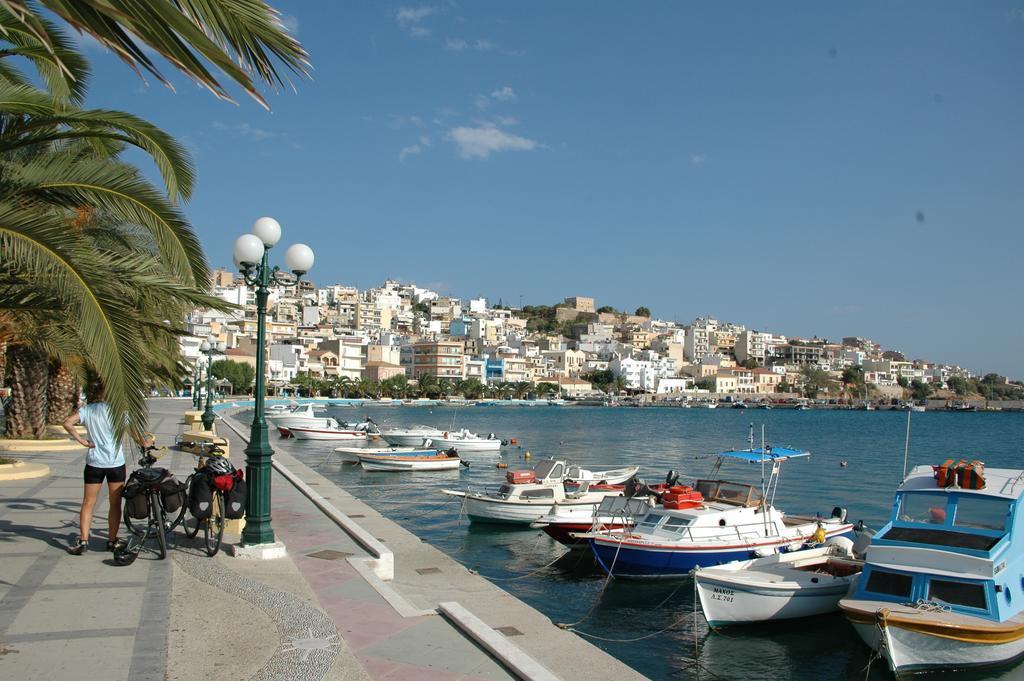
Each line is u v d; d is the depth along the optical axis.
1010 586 14.59
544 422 126.56
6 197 10.09
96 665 7.50
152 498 11.70
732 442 84.62
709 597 17.16
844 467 56.91
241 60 5.09
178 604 9.58
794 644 16.59
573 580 21.58
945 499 15.81
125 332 9.13
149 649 8.00
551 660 11.74
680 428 114.75
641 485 25.88
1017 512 15.23
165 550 11.79
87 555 11.78
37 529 13.54
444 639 9.27
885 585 15.13
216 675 7.41
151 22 4.26
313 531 16.19
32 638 8.18
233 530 14.06
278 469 29.67
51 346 20.02
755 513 22.08
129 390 9.03
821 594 17.50
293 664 7.78
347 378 175.25
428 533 28.03
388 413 141.25
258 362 12.84
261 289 13.05
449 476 46.62
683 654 16.11
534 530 28.42
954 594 14.47
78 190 10.48
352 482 43.38
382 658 8.55
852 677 14.98
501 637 9.13
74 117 10.47
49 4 4.29
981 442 91.00
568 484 32.53
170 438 39.12
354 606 10.32
